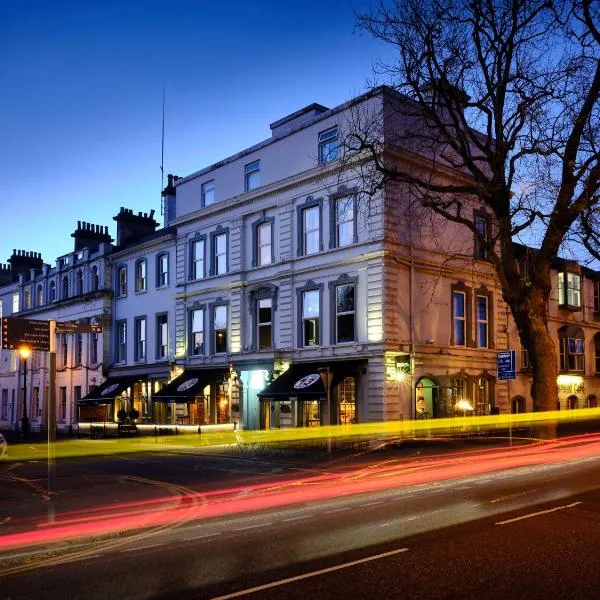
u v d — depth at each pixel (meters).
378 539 8.81
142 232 43.41
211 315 33.56
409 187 23.75
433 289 25.66
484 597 6.29
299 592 6.60
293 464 20.05
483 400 29.62
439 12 20.31
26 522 10.88
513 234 20.72
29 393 50.81
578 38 19.80
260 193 30.62
